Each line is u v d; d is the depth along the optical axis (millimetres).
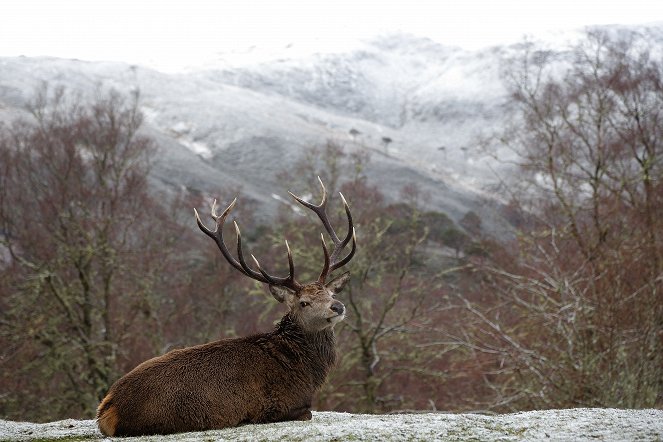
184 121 136125
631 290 18734
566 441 6957
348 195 27078
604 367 17312
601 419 8008
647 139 26406
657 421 7809
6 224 27062
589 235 22516
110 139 29219
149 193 35062
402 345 27156
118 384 8445
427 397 26203
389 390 28000
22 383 25438
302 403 9156
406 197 38281
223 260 28234
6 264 26438
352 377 28578
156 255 27672
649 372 16797
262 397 8836
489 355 21000
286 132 131875
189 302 27391
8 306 26156
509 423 8000
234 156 120250
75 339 25531
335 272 24766
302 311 9359
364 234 25500
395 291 24828
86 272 26000
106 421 8305
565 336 17750
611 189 24500
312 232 26484
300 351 9266
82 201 27047
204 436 7758
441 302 26594
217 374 8641
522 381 19562
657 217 23312
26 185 28062
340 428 7672
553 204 26625
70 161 27219
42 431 9492
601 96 27859
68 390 25953
